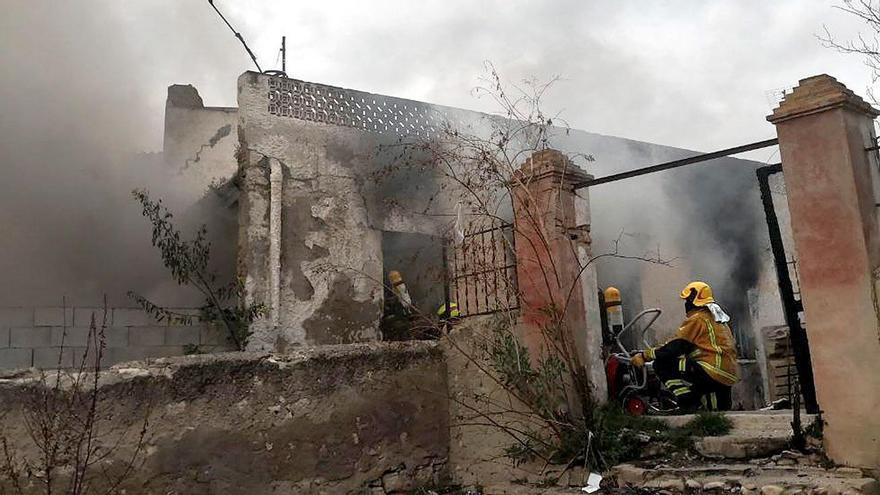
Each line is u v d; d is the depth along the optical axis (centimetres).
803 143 482
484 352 616
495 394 608
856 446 444
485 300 633
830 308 462
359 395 596
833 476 435
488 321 620
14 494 444
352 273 920
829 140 470
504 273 621
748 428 546
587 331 593
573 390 566
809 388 496
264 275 862
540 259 593
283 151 905
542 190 600
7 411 454
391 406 612
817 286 469
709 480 460
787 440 494
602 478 514
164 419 505
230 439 529
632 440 545
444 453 638
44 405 463
